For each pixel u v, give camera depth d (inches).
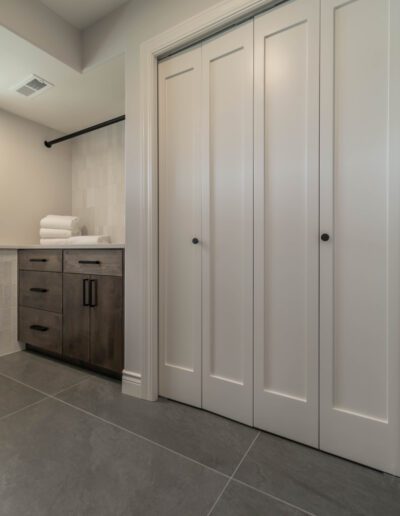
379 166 40.4
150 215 58.7
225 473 39.4
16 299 89.1
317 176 44.3
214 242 53.9
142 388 59.8
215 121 53.5
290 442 46.3
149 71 58.2
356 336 42.1
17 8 58.9
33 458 42.1
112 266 66.6
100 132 102.3
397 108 39.0
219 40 52.3
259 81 48.7
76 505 34.3
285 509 33.9
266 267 48.9
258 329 49.6
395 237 39.4
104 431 48.8
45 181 101.9
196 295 56.0
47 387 64.9
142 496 35.6
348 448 42.4
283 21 46.3
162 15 56.7
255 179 49.5
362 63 41.2
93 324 70.5
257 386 49.8
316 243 44.6
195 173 55.9
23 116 95.0
